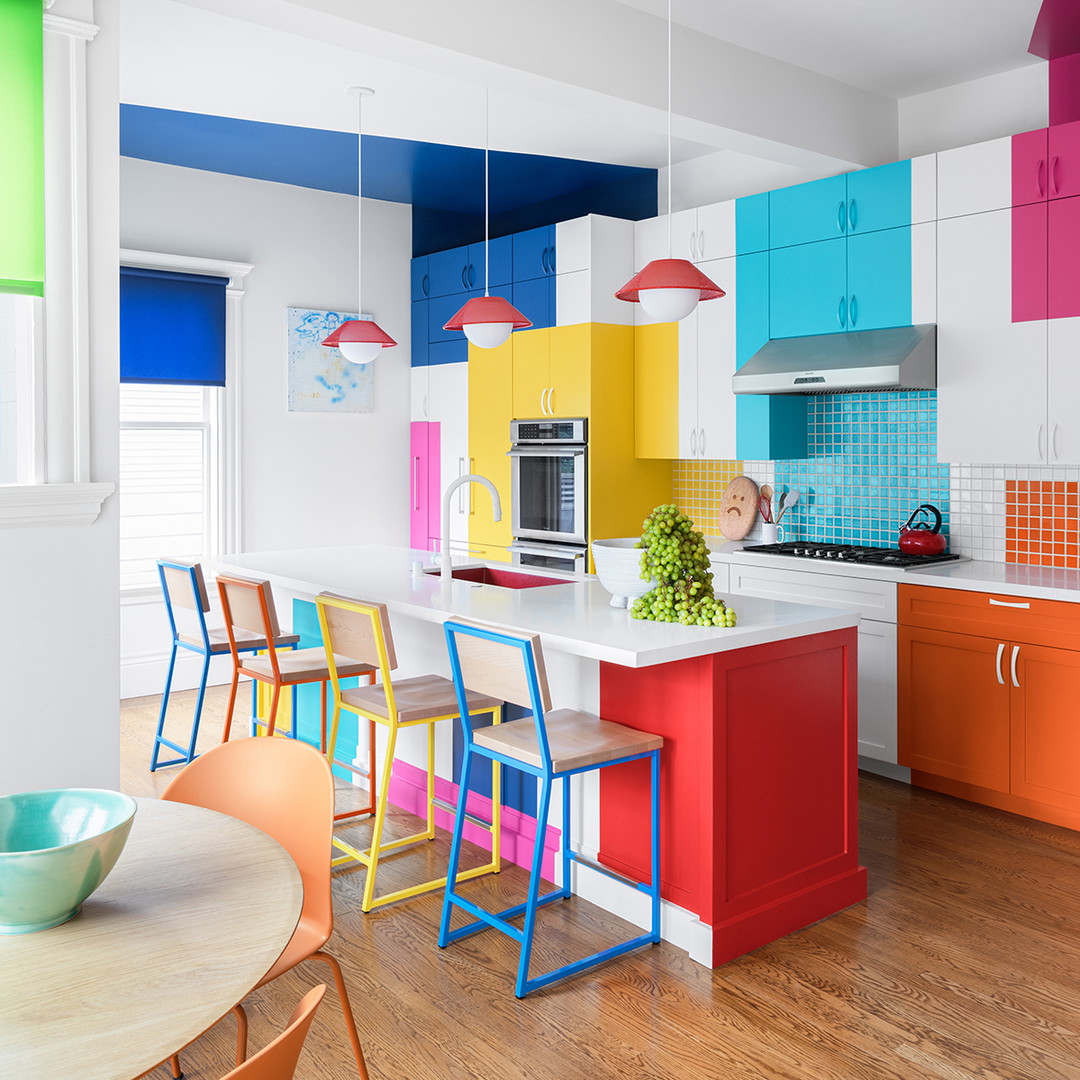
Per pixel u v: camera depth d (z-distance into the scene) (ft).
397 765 12.86
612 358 17.65
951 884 10.45
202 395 19.42
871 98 14.85
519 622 9.51
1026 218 12.53
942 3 11.68
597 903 9.98
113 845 4.30
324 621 10.44
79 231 7.77
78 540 7.97
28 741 7.79
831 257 14.76
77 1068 3.32
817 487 16.49
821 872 9.78
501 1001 8.18
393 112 14.67
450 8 10.26
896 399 15.28
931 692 13.03
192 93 13.69
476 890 10.29
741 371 15.26
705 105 12.62
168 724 16.42
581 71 11.34
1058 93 13.10
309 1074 7.18
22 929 4.22
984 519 14.25
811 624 9.36
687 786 9.00
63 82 7.65
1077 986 8.42
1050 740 11.86
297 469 20.49
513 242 18.89
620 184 19.47
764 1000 8.21
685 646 8.34
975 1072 7.23
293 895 4.59
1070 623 11.55
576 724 9.46
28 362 7.69
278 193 19.86
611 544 10.84
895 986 8.43
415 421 21.93
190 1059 7.38
